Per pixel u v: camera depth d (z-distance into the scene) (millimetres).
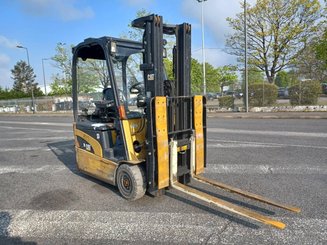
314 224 3428
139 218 3771
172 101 4199
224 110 20984
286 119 14805
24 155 8414
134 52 4836
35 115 31078
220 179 5207
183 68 4371
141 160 4266
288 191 4516
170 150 4156
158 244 3139
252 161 6367
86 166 5332
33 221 3842
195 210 3961
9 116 32188
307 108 17656
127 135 4344
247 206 4051
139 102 4504
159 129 3936
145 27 4074
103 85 5531
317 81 17875
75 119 5672
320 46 17781
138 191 4215
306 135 9320
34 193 4980
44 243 3268
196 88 35969
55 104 35656
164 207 4090
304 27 22453
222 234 3291
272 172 5523
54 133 13133
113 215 3898
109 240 3266
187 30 4336
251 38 24688
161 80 4055
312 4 21797
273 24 23266
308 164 5953
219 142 8742
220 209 3971
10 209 4289
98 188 5051
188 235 3295
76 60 5441
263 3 22844
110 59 4461
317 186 4688
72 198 4633
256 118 16000
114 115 4988
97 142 4922
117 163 4469
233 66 26484
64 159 7586
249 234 3273
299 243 3041
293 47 23188
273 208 3945
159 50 3994
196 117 4477
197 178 4598
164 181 4105
